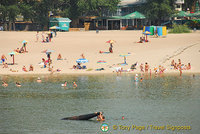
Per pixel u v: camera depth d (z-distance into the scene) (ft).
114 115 222.48
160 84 319.68
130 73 383.04
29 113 227.81
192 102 251.19
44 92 289.53
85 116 213.87
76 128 199.21
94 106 244.01
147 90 293.84
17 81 337.31
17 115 223.30
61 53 474.49
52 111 232.32
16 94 282.56
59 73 382.22
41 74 376.68
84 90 296.92
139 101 256.52
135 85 315.99
